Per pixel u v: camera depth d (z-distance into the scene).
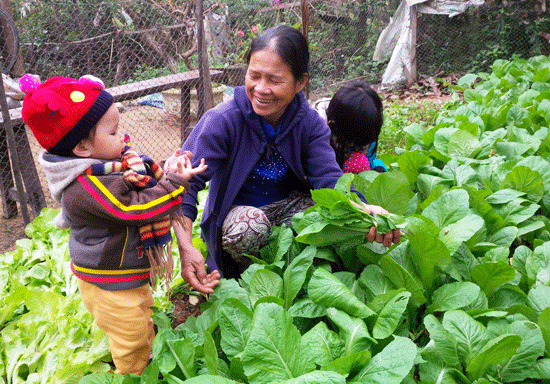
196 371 1.94
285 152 2.38
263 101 2.13
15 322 2.48
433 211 2.49
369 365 1.70
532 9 9.14
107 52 6.85
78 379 2.12
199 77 5.02
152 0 6.47
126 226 1.88
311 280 2.03
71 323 2.30
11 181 4.39
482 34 9.27
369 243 2.31
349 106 2.67
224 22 7.36
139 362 2.09
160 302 2.57
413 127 4.02
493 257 2.28
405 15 8.50
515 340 1.70
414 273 2.22
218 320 1.93
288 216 2.57
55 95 1.70
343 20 8.75
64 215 1.91
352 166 2.85
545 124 4.39
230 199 2.38
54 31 6.47
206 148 2.24
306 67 2.14
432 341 1.92
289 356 1.70
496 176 3.13
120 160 1.91
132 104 7.39
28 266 2.95
